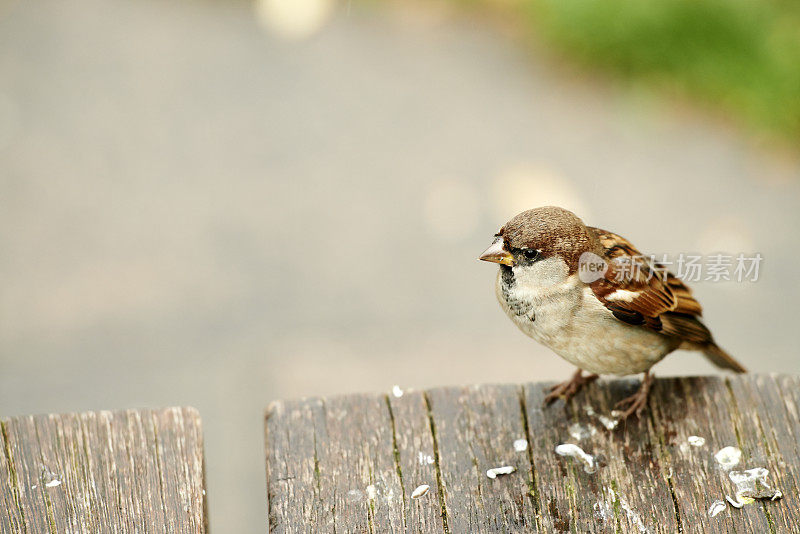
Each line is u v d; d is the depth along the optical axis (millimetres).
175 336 10719
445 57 14477
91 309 10984
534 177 12531
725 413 5035
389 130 13359
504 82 14016
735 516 4512
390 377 10203
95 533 4398
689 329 5535
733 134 13156
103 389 10102
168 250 11711
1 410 9797
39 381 10141
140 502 4520
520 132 13258
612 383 5355
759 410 5031
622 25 13438
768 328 10758
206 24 15070
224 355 10523
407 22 15141
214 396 10062
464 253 11703
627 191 12406
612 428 5012
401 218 12156
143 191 12484
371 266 11539
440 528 4492
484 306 11117
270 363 10391
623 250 5375
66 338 10664
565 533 4473
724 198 12312
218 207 12281
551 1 13758
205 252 11695
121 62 14328
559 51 14227
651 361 5398
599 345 5199
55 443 4719
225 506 9195
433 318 10945
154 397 10023
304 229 11992
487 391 5160
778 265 11445
